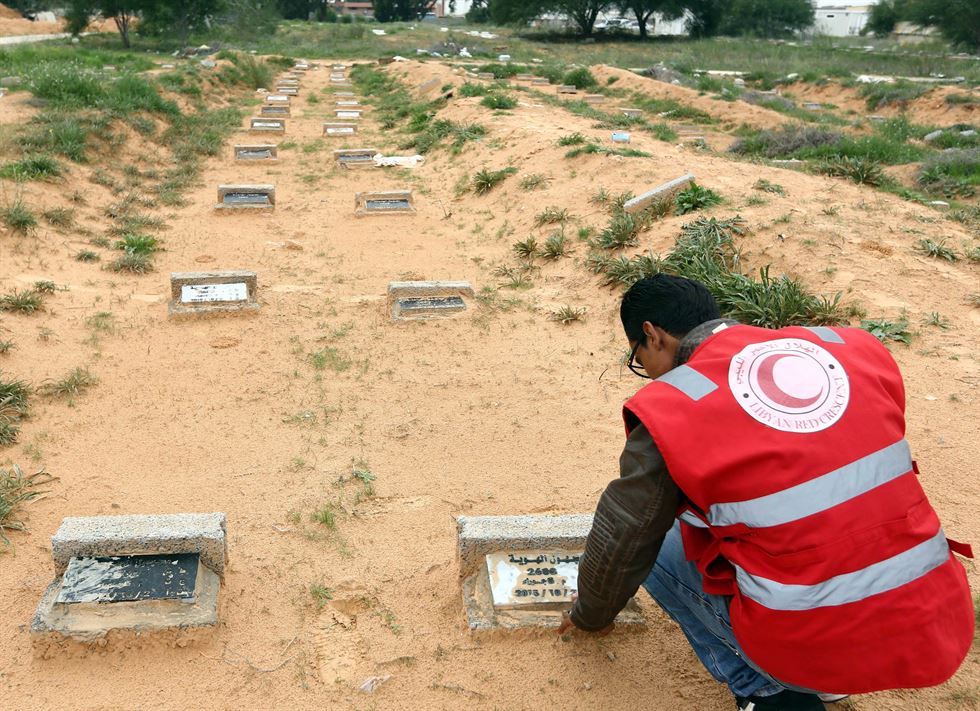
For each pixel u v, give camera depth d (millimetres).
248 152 12930
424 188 11211
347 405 4727
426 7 64625
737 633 1973
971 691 2555
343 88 23359
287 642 2820
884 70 29078
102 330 5699
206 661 2705
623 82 23703
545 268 7379
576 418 4633
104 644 2678
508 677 2688
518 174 10281
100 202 9195
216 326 5938
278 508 3643
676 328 2141
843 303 5613
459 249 8359
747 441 1828
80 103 12867
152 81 16344
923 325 5297
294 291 6859
